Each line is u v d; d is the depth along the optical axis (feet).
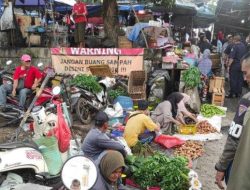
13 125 26.45
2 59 38.70
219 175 10.39
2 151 14.55
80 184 10.89
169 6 48.91
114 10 42.27
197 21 75.97
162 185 16.10
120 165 12.05
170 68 35.76
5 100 26.58
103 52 35.32
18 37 41.57
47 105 24.90
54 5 54.44
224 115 33.14
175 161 16.85
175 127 26.66
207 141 26.08
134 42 40.40
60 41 45.09
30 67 27.07
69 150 17.90
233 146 9.88
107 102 30.99
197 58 39.81
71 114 27.35
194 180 16.15
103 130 16.65
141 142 21.20
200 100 36.63
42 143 16.61
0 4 40.91
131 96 32.24
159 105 26.71
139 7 59.41
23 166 14.55
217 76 39.75
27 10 56.34
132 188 16.67
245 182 7.84
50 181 15.62
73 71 35.29
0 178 14.49
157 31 40.45
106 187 12.14
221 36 73.72
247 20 79.30
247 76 9.69
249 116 8.20
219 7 74.08
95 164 11.57
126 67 35.68
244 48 41.32
